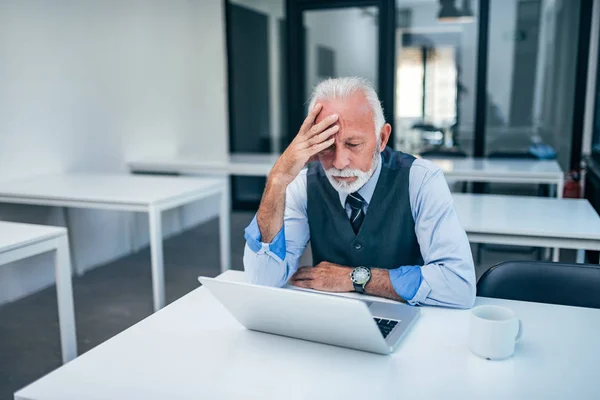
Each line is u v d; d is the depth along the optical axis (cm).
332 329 91
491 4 484
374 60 518
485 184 490
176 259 383
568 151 473
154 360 92
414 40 514
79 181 312
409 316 108
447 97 516
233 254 393
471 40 498
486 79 483
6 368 222
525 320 108
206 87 508
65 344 206
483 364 89
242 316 100
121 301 300
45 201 272
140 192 276
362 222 134
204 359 92
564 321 107
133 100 412
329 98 118
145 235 423
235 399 79
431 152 439
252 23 538
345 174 120
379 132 122
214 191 308
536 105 490
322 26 524
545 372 86
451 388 81
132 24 407
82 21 358
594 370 87
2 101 302
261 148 564
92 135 371
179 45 466
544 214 222
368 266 137
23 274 314
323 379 85
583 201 252
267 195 123
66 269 203
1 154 304
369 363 90
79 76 357
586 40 445
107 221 380
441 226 125
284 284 132
